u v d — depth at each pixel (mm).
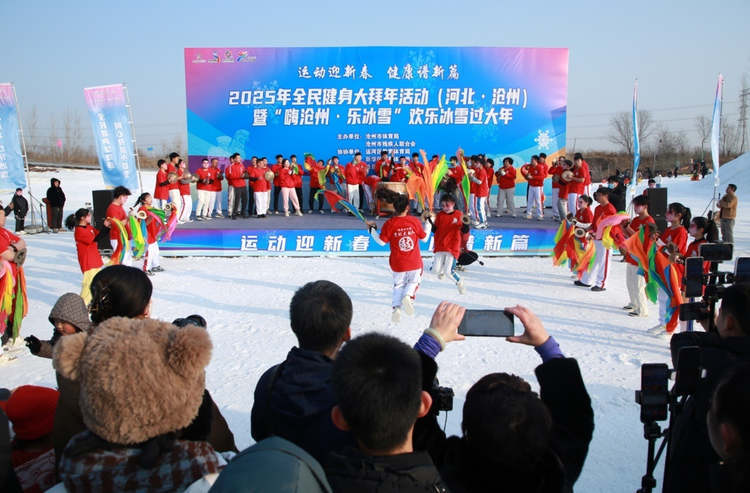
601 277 9898
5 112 18359
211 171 16531
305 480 1384
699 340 2770
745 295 2639
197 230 13477
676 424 2703
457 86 17203
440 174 15305
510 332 2406
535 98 17312
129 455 1739
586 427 2129
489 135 17406
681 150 65812
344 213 17656
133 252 11148
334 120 17297
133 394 1665
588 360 6383
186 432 2133
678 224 7430
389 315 8359
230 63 16906
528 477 1841
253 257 13492
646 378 2648
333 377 1787
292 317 2566
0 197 29906
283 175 16766
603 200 9758
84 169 49656
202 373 1825
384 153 16703
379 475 1627
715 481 1781
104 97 15680
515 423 1749
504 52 17125
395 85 17172
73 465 1736
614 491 3809
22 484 2570
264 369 6109
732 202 15281
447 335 2359
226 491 1332
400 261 7582
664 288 7078
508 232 13586
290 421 2229
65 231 20031
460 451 1974
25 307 6914
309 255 13609
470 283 10539
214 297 9453
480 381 1982
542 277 11133
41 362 6551
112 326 1832
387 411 1662
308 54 17000
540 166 16297
